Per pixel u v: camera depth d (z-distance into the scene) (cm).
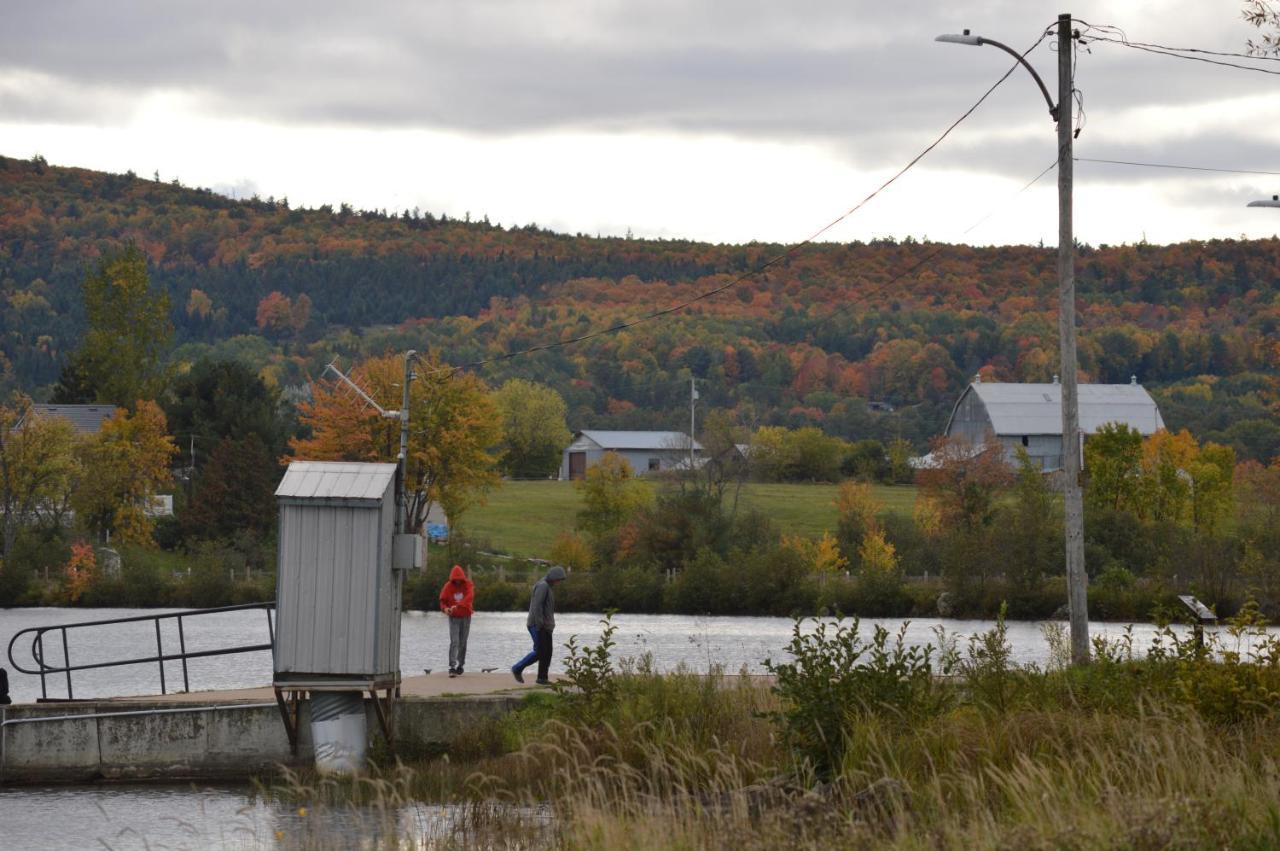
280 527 5125
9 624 14200
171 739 5353
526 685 5788
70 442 19275
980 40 5806
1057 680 4556
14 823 4572
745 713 4675
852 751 3825
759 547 17800
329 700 5172
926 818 3136
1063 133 5825
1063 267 5841
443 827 3934
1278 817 2692
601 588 15812
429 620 14375
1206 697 3900
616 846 3080
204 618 15550
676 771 3909
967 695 4484
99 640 12244
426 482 18450
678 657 9100
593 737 4456
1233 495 19712
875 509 19388
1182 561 14225
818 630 4497
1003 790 3225
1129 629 4959
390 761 5106
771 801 3303
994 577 14588
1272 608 13050
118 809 4784
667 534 17938
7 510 18662
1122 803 2720
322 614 5097
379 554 5100
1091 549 15762
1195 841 2533
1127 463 18425
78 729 5353
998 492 19588
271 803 4722
